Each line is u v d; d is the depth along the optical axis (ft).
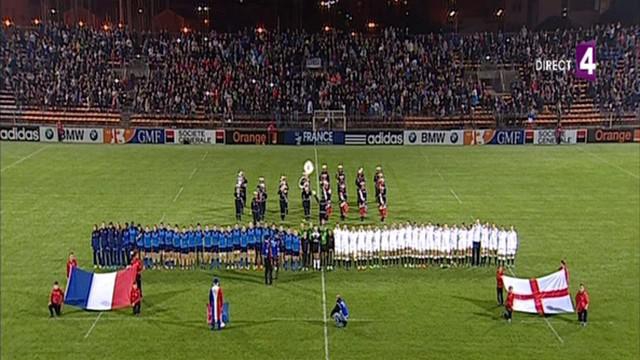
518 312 93.20
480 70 236.22
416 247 110.32
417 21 278.67
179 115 212.64
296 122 210.38
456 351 82.69
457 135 204.23
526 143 204.64
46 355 81.20
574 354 81.97
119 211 136.15
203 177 162.71
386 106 218.79
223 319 88.48
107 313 92.58
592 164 176.24
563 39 242.58
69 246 116.78
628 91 220.43
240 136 205.05
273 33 254.88
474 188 154.51
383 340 85.40
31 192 150.00
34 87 219.82
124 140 204.23
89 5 272.31
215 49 238.68
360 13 277.44
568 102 217.77
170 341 84.74
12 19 257.14
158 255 108.27
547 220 132.26
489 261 110.63
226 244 108.58
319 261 108.58
